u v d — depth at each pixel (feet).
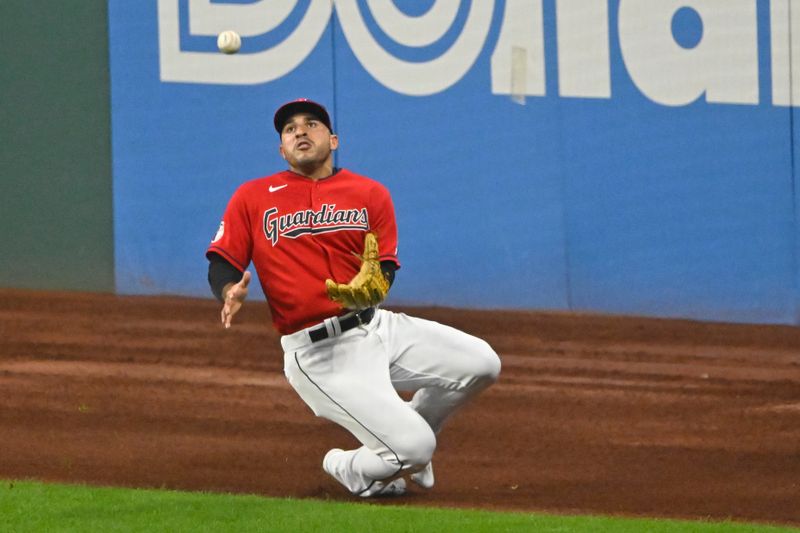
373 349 70.79
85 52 138.31
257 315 135.95
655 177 146.82
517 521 67.46
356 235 71.10
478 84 143.74
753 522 72.43
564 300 146.61
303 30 141.08
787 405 109.09
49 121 138.92
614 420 100.83
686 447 92.22
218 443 88.02
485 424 97.45
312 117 72.02
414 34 142.51
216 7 139.74
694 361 127.85
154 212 140.77
